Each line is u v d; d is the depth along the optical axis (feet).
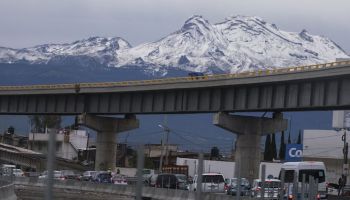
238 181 89.97
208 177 262.67
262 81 326.03
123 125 446.19
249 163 361.30
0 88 443.73
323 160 499.10
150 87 380.17
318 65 306.76
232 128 358.84
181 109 372.38
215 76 352.08
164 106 380.99
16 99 443.32
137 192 49.70
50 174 44.39
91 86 409.69
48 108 432.66
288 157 515.50
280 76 315.99
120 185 307.37
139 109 393.29
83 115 418.31
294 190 122.62
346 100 290.15
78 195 285.02
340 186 370.32
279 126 370.73
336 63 297.53
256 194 221.66
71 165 587.68
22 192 278.67
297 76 307.17
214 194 214.90
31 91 430.61
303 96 312.29
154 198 268.62
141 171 50.03
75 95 422.41
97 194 306.55
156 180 315.17
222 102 354.95
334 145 497.46
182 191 252.01
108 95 410.52
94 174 386.32
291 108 318.86
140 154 49.98
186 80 364.58
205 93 362.33
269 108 330.34
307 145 508.53
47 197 44.01
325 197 228.43
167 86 372.17
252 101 339.77
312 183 125.80
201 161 64.23
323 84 301.43
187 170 459.32
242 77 336.08
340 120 497.05
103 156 437.58
